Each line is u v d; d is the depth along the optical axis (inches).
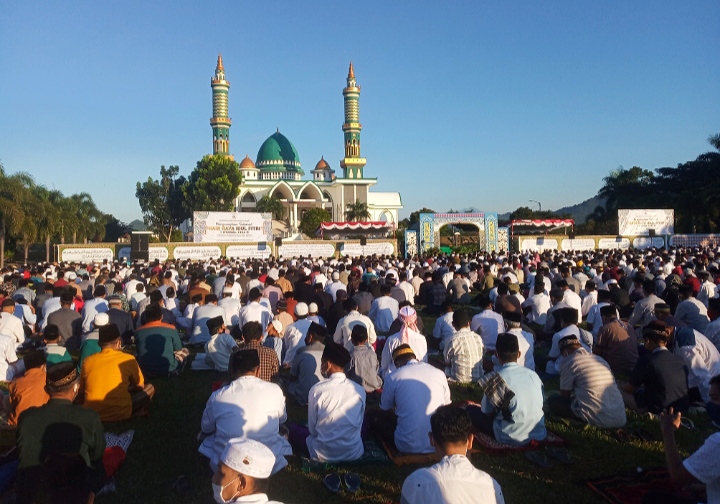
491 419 229.9
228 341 335.6
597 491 188.2
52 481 164.6
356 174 3425.2
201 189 2559.1
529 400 221.3
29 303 521.0
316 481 199.6
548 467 205.0
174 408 283.1
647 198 2246.6
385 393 224.1
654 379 244.2
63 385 175.3
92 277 653.9
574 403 248.2
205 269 852.6
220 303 442.6
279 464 190.7
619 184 2416.3
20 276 638.5
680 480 147.5
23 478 165.8
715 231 1958.7
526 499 185.6
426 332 494.9
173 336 336.8
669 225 1660.9
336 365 215.2
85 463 169.6
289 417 263.9
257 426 190.9
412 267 829.2
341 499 187.2
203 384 324.5
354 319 343.0
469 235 1888.5
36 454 166.1
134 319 443.8
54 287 493.0
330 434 209.3
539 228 1967.3
